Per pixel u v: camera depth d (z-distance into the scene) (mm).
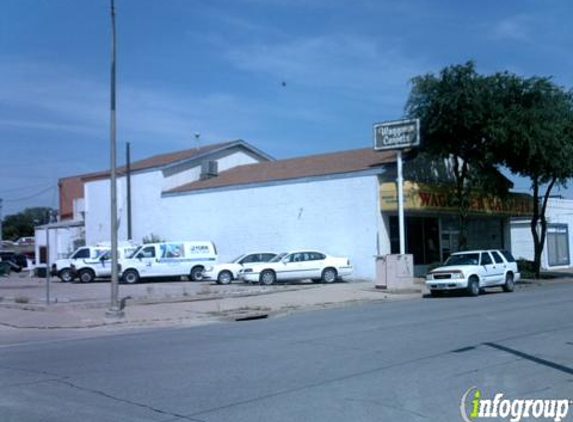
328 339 13000
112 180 18750
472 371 9375
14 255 57250
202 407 7648
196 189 39312
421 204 31062
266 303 21797
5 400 8281
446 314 17172
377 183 31344
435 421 6922
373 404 7613
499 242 42250
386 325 15078
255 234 36125
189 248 34438
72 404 7984
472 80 29531
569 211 47469
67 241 50844
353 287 27250
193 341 13469
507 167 32625
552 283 32000
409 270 26359
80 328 17234
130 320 18156
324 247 33125
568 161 31688
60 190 63469
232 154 46125
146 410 7586
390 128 28109
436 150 31188
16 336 16219
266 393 8289
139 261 33438
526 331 13367
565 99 31516
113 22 18984
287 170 37469
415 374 9242
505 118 28922
